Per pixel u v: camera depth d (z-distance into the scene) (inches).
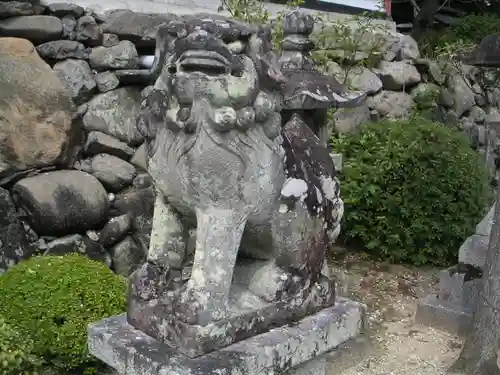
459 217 163.6
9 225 117.3
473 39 267.6
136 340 57.1
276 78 54.1
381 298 146.8
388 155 166.1
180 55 50.8
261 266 62.2
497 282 107.7
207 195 54.6
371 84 204.7
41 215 117.8
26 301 93.4
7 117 118.2
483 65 120.5
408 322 135.1
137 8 144.3
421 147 167.0
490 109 255.0
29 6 125.3
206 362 52.5
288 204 58.6
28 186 118.3
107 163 132.3
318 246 62.7
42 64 123.3
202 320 53.8
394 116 210.7
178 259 61.7
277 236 59.5
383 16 226.2
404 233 163.9
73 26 131.7
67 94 125.6
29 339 88.6
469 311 128.4
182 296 55.6
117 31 137.1
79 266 101.0
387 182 164.6
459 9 336.2
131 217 131.2
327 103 70.4
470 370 110.3
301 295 61.3
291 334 58.4
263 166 55.9
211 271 55.1
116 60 135.2
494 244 108.5
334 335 62.5
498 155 212.7
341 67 197.5
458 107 235.3
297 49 80.3
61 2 132.5
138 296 60.1
